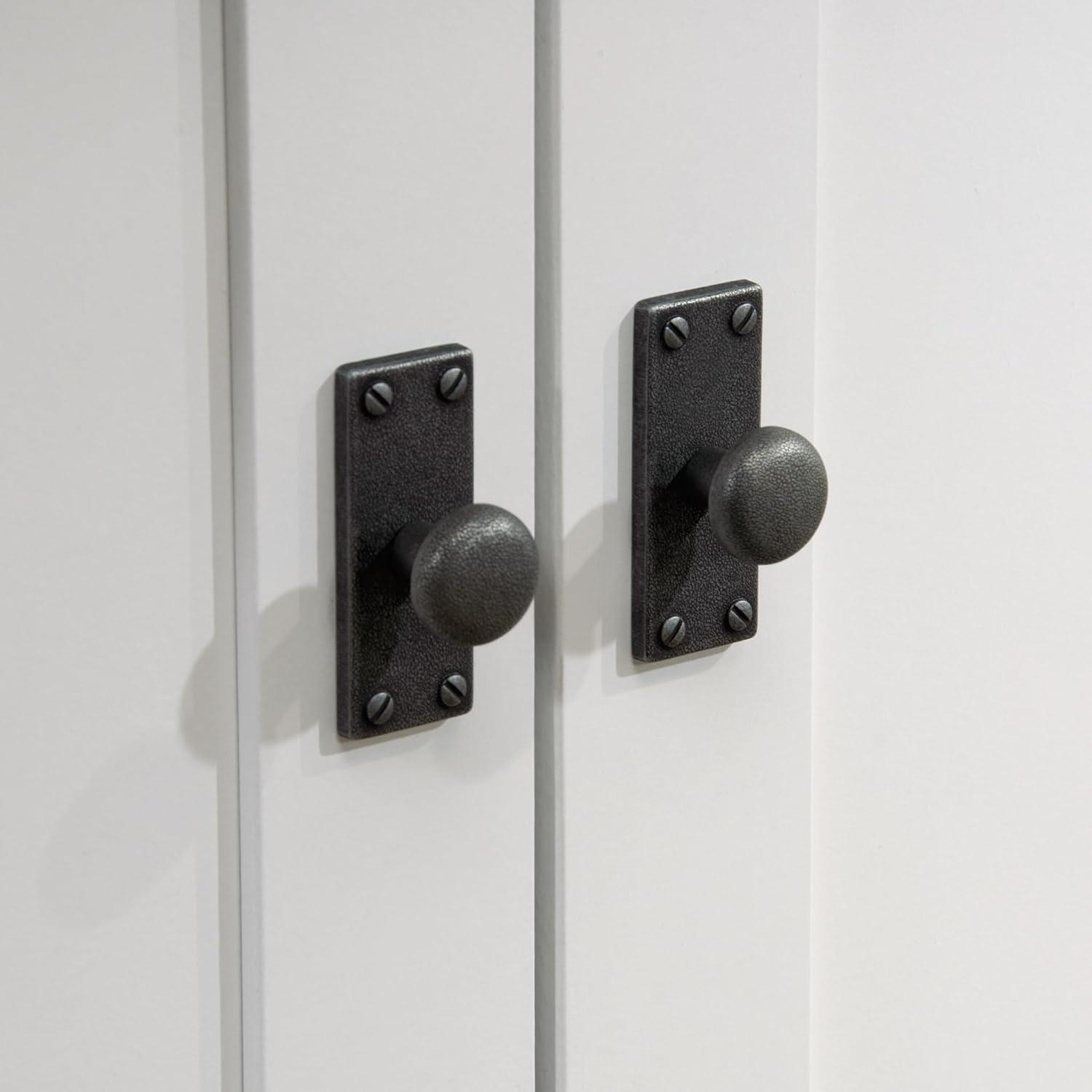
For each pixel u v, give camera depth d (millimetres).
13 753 460
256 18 447
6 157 429
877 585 654
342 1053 527
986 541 681
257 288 462
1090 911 768
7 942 469
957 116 625
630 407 541
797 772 621
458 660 514
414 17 472
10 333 438
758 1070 637
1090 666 730
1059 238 665
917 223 625
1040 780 730
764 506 505
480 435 512
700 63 532
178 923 499
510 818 548
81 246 443
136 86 443
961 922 724
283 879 503
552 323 522
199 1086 514
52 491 451
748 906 618
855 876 683
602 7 507
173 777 489
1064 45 645
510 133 496
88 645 466
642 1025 598
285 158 460
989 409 665
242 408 472
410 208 483
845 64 589
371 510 487
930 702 685
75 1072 488
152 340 459
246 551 481
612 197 522
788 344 580
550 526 538
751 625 578
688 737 584
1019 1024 760
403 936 532
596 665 554
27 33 426
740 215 555
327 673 498
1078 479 701
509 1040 564
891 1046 719
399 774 520
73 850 475
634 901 584
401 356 487
